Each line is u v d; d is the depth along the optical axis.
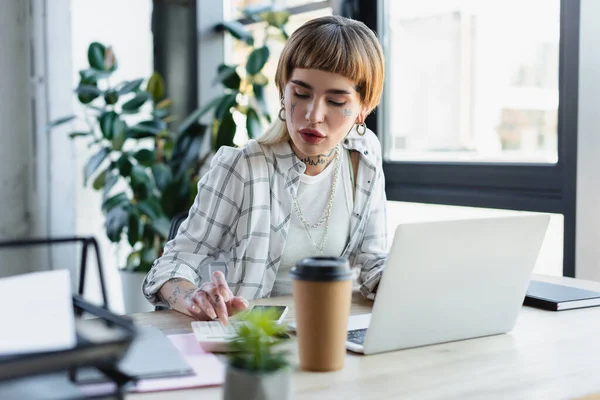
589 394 0.93
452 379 0.98
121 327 0.78
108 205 3.21
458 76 2.59
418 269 1.09
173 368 0.95
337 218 1.73
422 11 2.73
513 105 2.39
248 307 1.40
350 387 0.94
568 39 2.16
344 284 0.99
